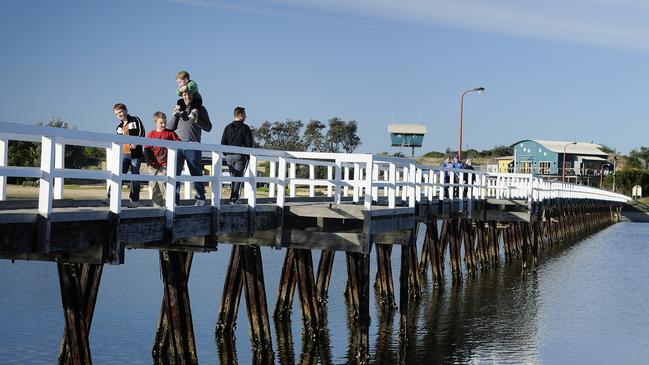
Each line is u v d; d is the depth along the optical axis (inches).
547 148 4338.1
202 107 570.9
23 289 971.9
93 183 1384.1
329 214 601.6
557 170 4323.3
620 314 996.6
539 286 1224.2
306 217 644.1
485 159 5374.0
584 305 1055.0
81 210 425.7
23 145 1407.5
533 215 1374.3
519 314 971.9
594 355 776.3
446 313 960.3
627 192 4579.2
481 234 1408.7
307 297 775.1
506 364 725.9
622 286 1248.2
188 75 564.1
